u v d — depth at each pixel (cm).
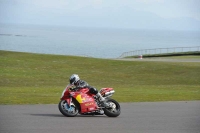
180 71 6391
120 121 1670
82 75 5875
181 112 2012
